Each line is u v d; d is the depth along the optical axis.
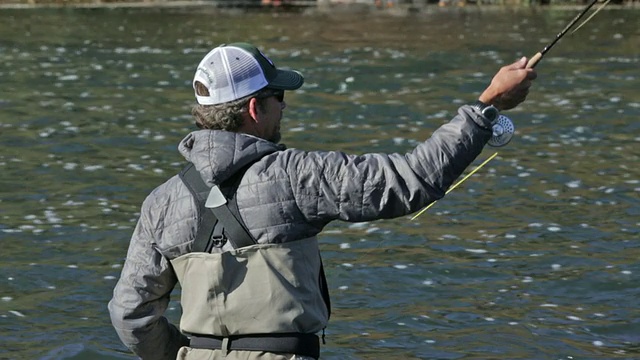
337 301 18.11
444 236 21.67
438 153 8.73
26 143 30.56
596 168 27.19
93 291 18.62
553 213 23.23
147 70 44.84
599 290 18.59
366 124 33.31
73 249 20.92
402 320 17.27
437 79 41.91
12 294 18.41
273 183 8.98
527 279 19.17
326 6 76.50
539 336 16.58
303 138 31.25
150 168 27.67
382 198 8.78
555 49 50.50
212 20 66.31
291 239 9.03
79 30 60.69
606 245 21.03
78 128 32.66
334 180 8.88
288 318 9.02
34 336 16.58
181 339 10.12
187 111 35.53
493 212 23.34
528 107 35.34
